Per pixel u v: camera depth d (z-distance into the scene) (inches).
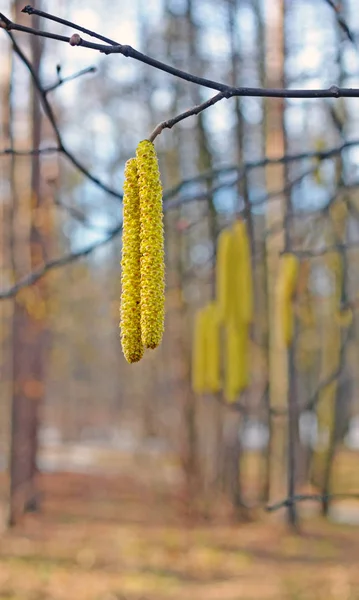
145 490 623.5
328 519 562.9
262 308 526.6
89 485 670.5
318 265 457.4
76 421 1123.9
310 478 601.0
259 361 522.6
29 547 443.2
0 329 565.3
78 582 372.5
